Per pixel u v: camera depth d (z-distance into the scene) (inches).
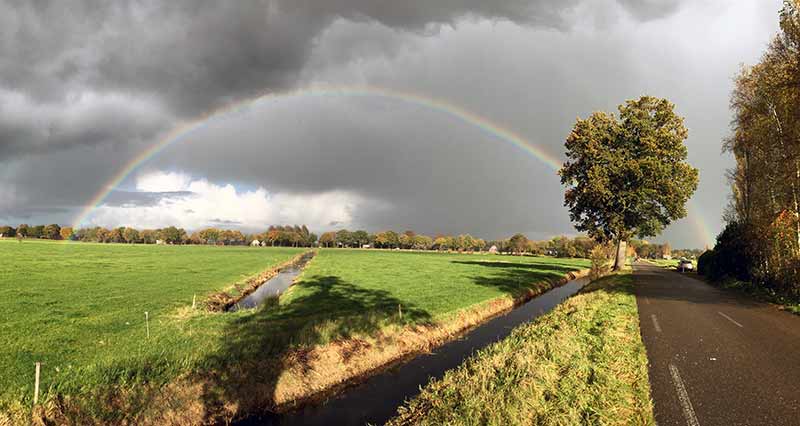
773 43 915.4
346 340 561.9
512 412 264.7
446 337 700.7
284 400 436.1
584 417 260.5
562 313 639.1
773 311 713.0
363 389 465.4
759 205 1142.3
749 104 1093.8
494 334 721.0
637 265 3348.9
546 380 315.9
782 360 383.6
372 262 2871.6
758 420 252.5
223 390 419.8
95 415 360.8
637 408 270.4
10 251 2832.2
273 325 643.5
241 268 1951.3
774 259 983.0
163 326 647.8
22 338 563.8
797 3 817.5
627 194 1536.7
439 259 3612.2
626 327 522.9
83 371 420.2
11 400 359.6
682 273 2076.8
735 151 1298.0
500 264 2696.9
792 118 896.9
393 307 852.6
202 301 952.3
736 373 343.3
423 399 341.7
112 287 1127.0
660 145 1576.0
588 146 1573.6
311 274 1761.8
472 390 309.7
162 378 415.8
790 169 932.0
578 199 1700.3
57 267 1708.9
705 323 576.1
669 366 362.0
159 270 1700.3
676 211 1560.0
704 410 267.4
